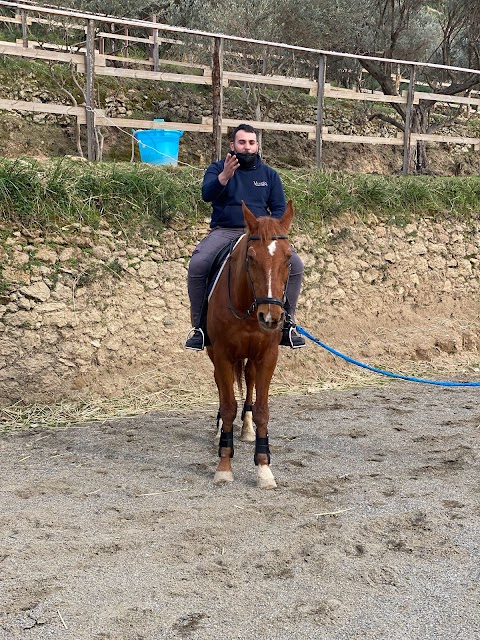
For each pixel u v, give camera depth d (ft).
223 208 19.49
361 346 33.76
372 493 17.83
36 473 19.36
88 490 18.01
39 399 26.02
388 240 36.45
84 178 29.35
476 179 42.09
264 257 15.65
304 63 56.44
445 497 17.57
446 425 24.45
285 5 50.31
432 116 62.23
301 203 34.50
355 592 12.85
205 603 12.33
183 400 27.35
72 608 12.04
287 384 30.37
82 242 28.09
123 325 28.30
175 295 29.91
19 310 26.17
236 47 51.24
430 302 37.37
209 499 17.35
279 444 22.22
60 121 45.73
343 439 22.79
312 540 14.85
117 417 25.16
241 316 17.21
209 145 49.19
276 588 12.89
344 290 34.47
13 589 12.59
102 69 34.01
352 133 57.88
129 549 14.38
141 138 35.24
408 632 11.61
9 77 45.11
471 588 13.07
